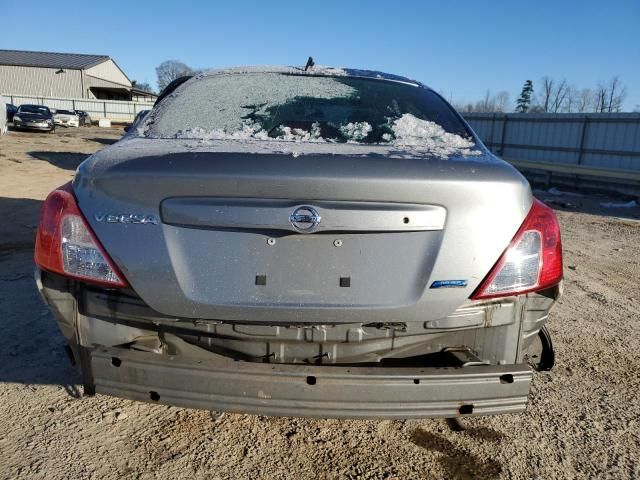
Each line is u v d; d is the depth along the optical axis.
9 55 52.50
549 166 14.58
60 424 2.47
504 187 1.87
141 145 2.12
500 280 1.88
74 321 1.92
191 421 2.55
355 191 1.76
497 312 1.93
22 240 5.66
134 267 1.80
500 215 1.87
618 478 2.27
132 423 2.51
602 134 14.38
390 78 3.10
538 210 2.00
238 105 2.64
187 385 1.82
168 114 2.55
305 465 2.29
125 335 1.92
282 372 1.80
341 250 1.80
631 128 13.60
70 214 1.87
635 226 8.91
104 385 1.88
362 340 1.89
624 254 6.65
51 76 51.69
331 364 1.91
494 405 1.89
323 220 1.76
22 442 2.33
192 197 1.77
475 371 1.87
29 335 3.35
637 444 2.51
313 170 1.76
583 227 8.56
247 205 1.76
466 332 1.97
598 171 13.12
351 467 2.29
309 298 1.80
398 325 1.88
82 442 2.35
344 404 1.81
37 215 6.94
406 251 1.82
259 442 2.42
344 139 2.43
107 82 54.22
